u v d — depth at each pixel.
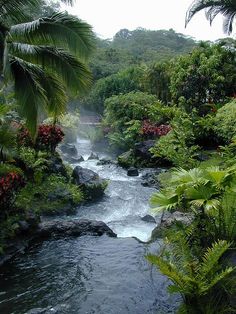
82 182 10.65
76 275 5.79
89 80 9.98
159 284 5.41
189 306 4.47
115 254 6.52
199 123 13.62
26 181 9.71
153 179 11.99
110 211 9.61
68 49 9.34
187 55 18.73
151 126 16.36
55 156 11.62
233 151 10.02
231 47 18.42
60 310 4.84
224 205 5.75
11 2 9.02
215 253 4.39
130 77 28.64
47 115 10.59
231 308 4.25
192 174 5.54
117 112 19.55
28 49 9.05
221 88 17.12
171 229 5.88
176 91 18.03
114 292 5.25
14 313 4.79
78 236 7.36
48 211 9.04
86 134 22.48
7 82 9.05
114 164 15.11
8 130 8.77
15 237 6.98
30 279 5.69
